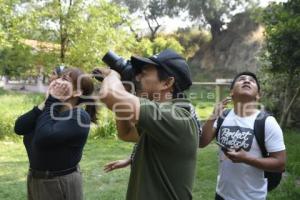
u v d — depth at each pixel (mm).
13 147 9359
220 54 37594
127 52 13414
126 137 2227
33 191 2977
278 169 2664
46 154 2859
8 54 12586
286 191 5496
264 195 2770
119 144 9984
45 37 12875
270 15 10609
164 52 1982
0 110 12219
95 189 5805
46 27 12750
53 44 12938
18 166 7305
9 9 11695
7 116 10969
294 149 8367
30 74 13227
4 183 6094
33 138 2930
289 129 11688
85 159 8047
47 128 2820
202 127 3020
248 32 36188
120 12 13273
